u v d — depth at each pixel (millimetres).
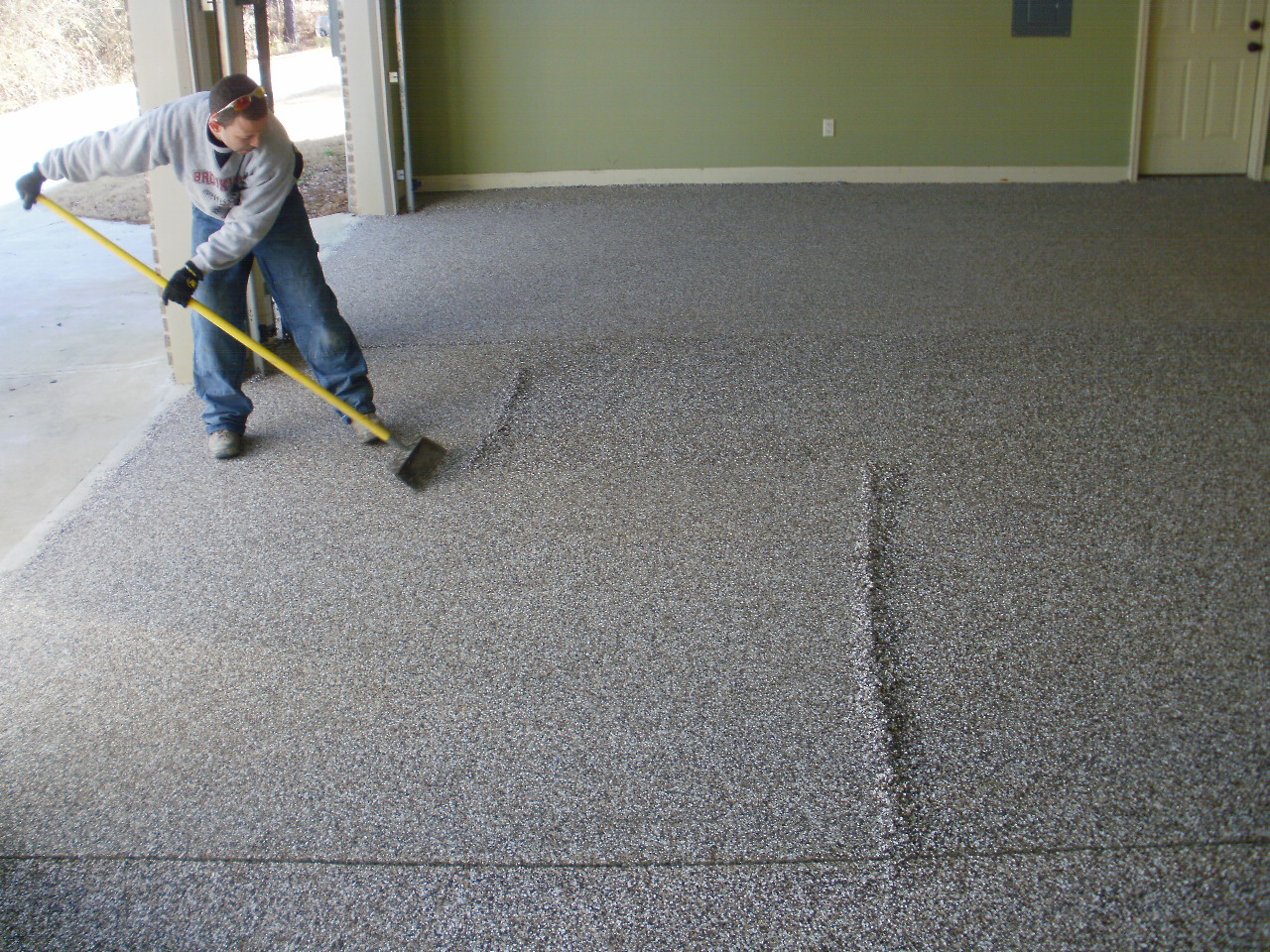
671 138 8000
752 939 1699
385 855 1896
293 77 13586
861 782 2000
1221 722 2098
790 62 7797
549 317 4805
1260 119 7730
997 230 6312
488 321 4781
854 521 2926
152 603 2717
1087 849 1824
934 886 1774
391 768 2104
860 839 1876
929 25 7664
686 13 7711
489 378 4066
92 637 2590
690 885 1804
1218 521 2824
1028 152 7910
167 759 2160
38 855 1934
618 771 2062
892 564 2705
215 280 3375
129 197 7781
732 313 4758
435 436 3580
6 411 4098
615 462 3342
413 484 3213
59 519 3193
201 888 1848
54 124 11625
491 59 7820
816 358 4125
